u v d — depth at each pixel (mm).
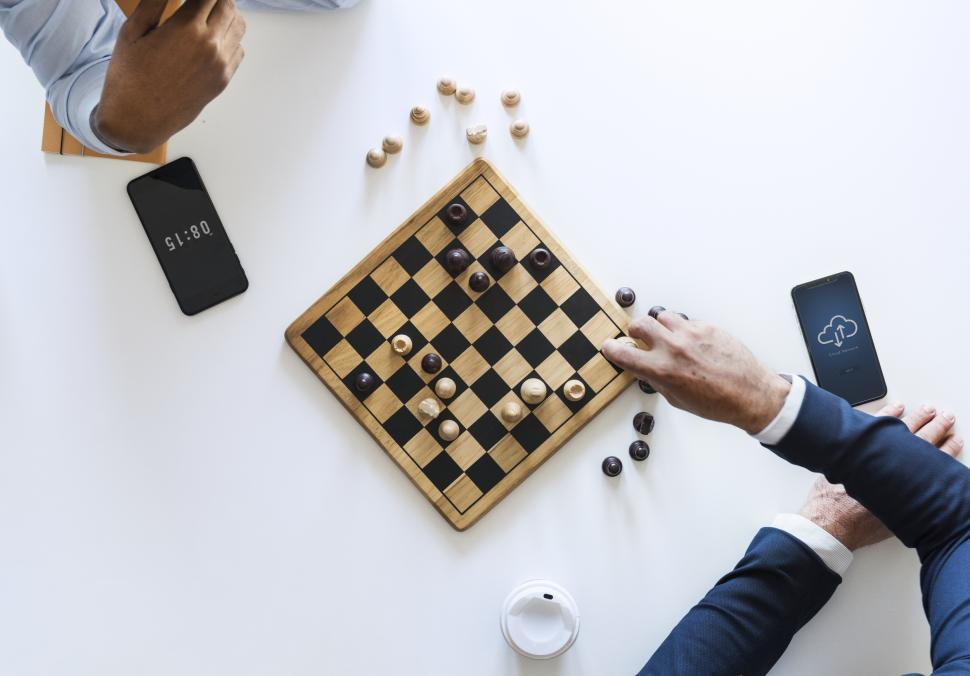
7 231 1603
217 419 1607
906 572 1588
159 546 1601
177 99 1122
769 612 1406
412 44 1627
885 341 1617
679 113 1633
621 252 1623
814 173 1628
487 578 1604
